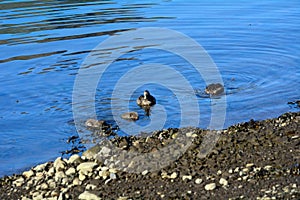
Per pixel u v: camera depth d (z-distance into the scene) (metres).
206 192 16.62
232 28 36.94
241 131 21.00
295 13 40.38
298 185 16.19
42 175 19.41
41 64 31.02
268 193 15.92
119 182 18.03
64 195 17.59
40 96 26.89
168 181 17.69
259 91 26.78
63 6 45.75
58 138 23.02
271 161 18.09
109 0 47.69
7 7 45.88
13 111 25.48
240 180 17.05
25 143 22.66
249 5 43.34
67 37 35.94
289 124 21.19
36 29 38.12
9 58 32.06
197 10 42.22
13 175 19.88
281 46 33.00
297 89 26.92
